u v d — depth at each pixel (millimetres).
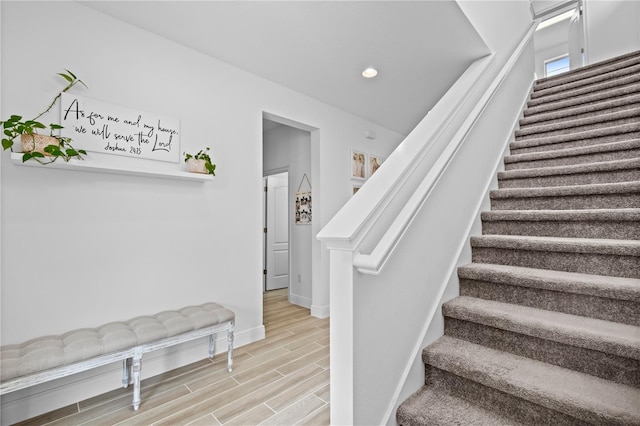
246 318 2848
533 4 5473
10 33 1777
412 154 1355
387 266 1202
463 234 1804
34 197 1826
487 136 2217
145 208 2254
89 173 2021
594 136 2291
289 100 3287
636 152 1953
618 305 1229
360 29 2266
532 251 1630
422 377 1365
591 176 1967
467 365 1218
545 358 1228
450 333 1520
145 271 2238
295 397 1968
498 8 2736
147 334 1895
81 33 2004
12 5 1786
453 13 2084
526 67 3424
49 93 1883
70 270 1934
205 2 1978
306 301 4207
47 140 1754
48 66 1886
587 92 2967
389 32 2314
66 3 1954
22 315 1769
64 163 1820
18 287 1763
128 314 2148
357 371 1058
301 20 2172
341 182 3906
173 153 2385
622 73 2936
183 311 2299
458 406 1210
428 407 1208
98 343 1726
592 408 937
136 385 1845
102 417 1772
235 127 2799
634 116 2271
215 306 2424
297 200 4352
